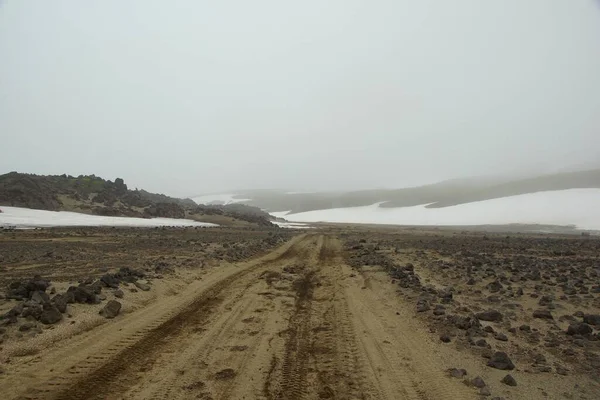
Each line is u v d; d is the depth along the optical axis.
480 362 7.62
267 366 7.39
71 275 14.38
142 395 6.12
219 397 6.13
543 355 7.93
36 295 9.88
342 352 8.15
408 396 6.28
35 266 16.53
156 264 17.58
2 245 24.41
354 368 7.34
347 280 16.48
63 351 7.62
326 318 10.67
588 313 10.78
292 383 6.70
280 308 11.69
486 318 10.28
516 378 6.91
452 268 18.80
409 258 23.11
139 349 8.02
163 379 6.71
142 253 22.31
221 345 8.43
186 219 72.50
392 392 6.40
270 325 9.96
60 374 6.70
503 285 14.67
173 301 12.05
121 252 22.56
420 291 13.66
